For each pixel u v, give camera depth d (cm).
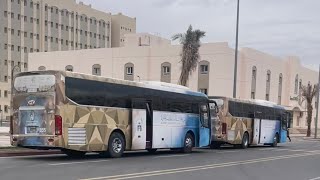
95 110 1759
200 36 4684
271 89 6862
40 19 12719
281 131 3578
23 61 12225
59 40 13225
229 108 2831
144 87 2028
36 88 1673
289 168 1650
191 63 4669
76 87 1691
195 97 2411
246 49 6116
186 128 2316
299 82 7888
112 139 1836
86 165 1477
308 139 5288
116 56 6562
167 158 1908
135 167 1470
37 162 1555
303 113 8169
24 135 1681
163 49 6188
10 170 1286
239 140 2941
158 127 2102
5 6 11781
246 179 1277
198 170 1455
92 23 14362
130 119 1934
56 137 1625
